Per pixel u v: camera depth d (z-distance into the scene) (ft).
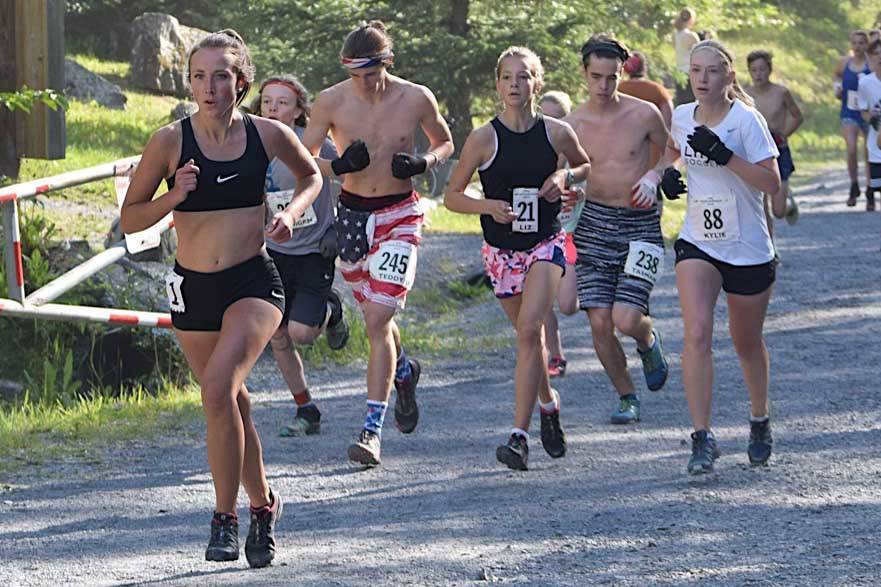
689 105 47.93
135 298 75.05
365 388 68.33
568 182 50.55
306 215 55.67
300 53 140.46
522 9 143.13
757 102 101.50
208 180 37.24
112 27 195.83
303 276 56.34
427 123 53.42
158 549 41.45
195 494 48.47
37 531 43.73
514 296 51.13
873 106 104.12
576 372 70.03
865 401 60.13
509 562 38.70
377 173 52.70
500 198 50.67
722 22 196.44
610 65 56.39
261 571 38.68
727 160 45.65
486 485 48.57
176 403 64.39
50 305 63.98
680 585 35.99
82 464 52.95
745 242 47.19
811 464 49.34
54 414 62.18
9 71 96.53
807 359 70.23
